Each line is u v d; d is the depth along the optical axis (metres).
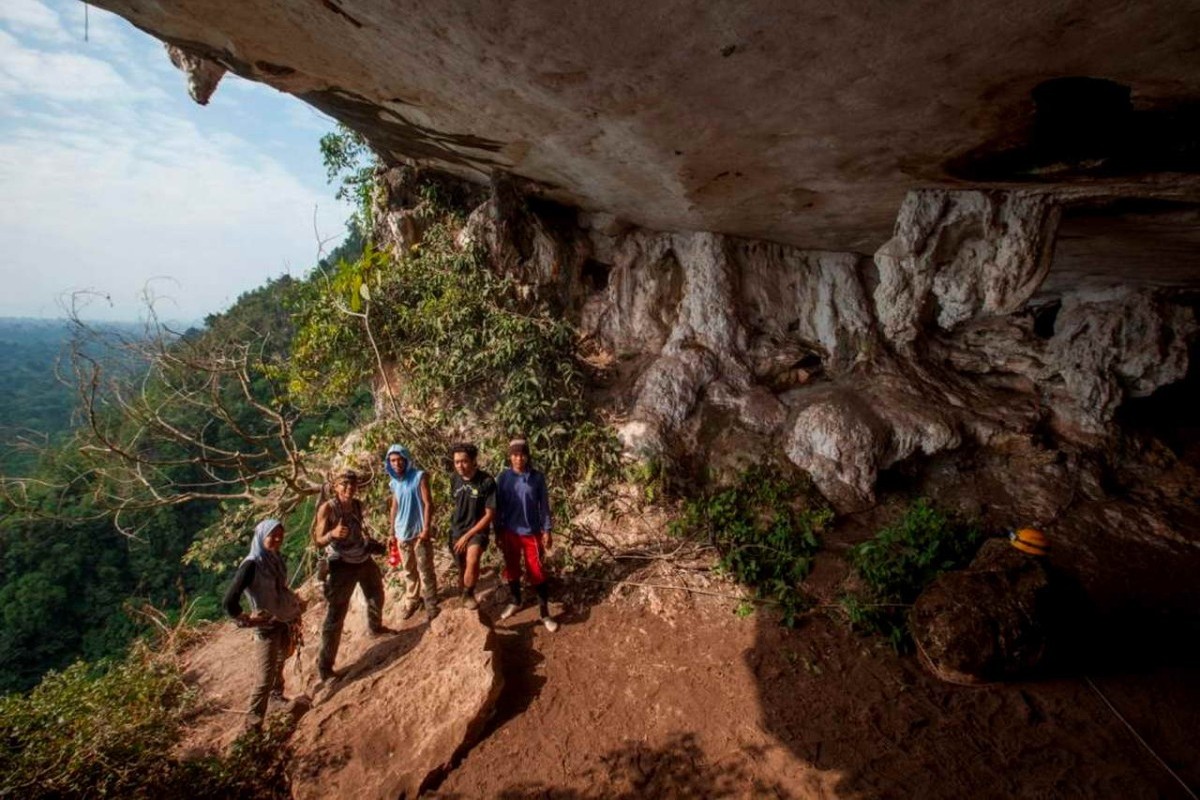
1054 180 3.68
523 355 6.77
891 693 4.11
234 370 6.90
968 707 3.96
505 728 3.90
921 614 4.36
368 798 3.42
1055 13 2.12
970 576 4.34
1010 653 3.99
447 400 6.81
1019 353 7.64
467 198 8.12
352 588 4.42
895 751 3.67
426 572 4.80
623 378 7.51
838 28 2.45
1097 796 3.32
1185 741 3.63
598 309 8.02
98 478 6.71
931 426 6.52
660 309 7.82
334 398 7.60
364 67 4.25
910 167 4.06
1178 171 3.30
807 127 3.68
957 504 6.45
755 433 6.77
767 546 5.51
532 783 3.54
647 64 3.07
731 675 4.32
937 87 2.88
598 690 4.20
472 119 4.90
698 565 5.44
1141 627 4.73
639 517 6.00
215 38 4.15
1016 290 4.24
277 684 4.21
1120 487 6.63
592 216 7.82
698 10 2.46
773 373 7.46
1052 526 6.07
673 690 4.20
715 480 6.48
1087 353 7.16
